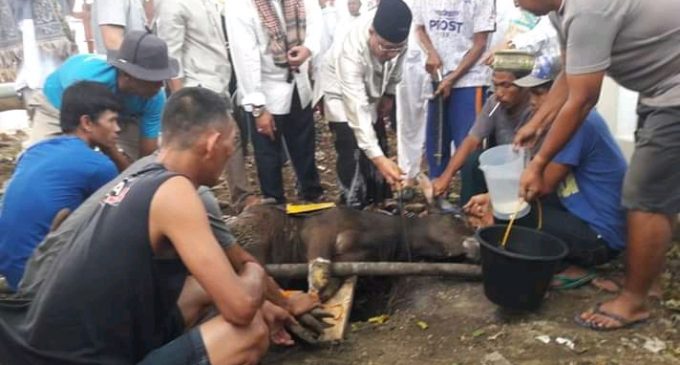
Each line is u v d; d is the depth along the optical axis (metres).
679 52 2.96
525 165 3.49
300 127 4.96
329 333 3.27
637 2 2.90
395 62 4.55
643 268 3.17
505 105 3.95
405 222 4.05
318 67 4.91
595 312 3.30
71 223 2.47
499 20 5.13
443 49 4.86
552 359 3.05
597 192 3.56
